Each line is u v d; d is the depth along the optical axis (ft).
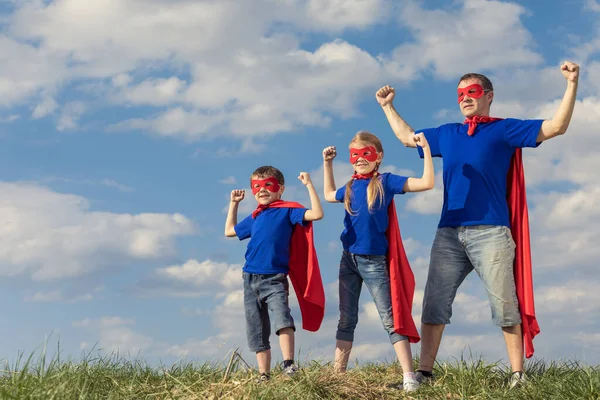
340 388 15.65
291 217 18.85
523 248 17.76
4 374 15.11
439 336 18.11
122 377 17.76
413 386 16.66
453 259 17.94
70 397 13.73
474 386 16.52
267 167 19.49
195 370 18.40
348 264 18.35
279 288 18.24
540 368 18.06
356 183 18.47
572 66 16.43
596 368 16.53
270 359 18.60
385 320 17.61
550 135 17.15
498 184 17.69
